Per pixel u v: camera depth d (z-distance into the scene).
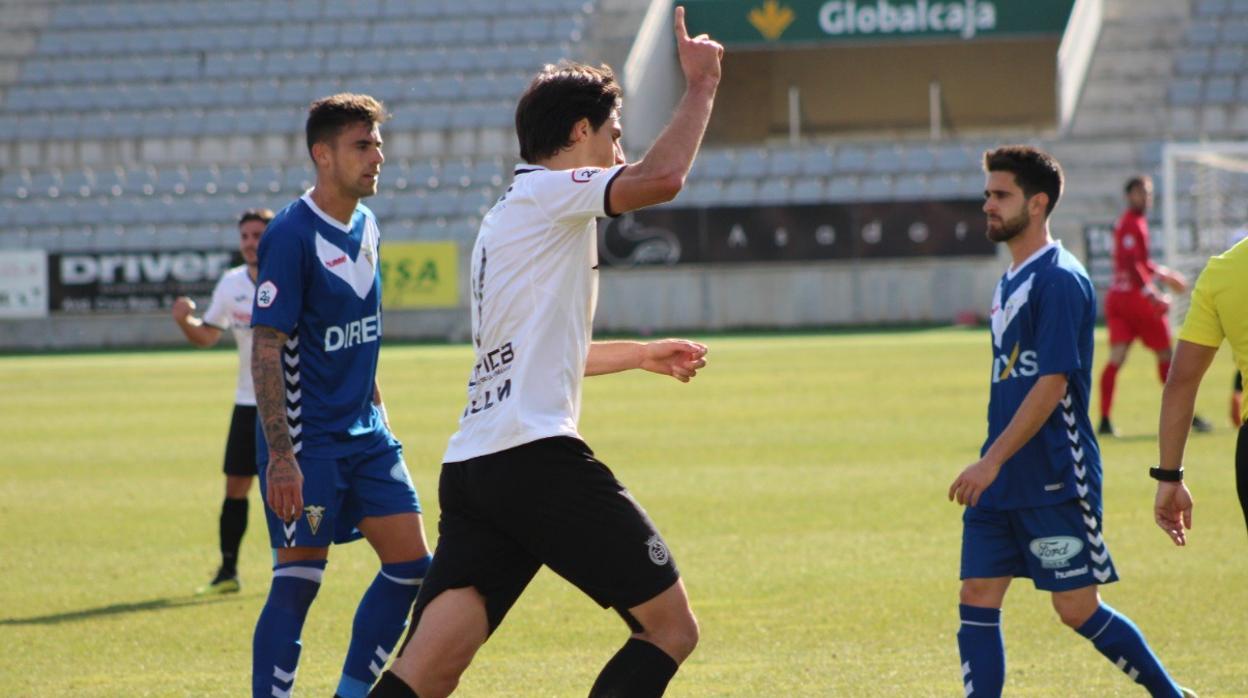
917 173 139.50
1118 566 28.91
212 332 28.84
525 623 25.42
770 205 128.38
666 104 164.38
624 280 130.00
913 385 70.50
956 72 172.62
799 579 28.52
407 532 19.11
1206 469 41.31
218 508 39.56
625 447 49.97
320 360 18.88
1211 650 22.47
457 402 67.75
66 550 33.41
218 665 22.77
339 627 25.39
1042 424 17.56
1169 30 156.62
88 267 128.62
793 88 173.25
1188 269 104.88
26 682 21.69
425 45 159.88
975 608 18.11
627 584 14.70
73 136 150.75
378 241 19.83
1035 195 18.02
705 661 22.38
